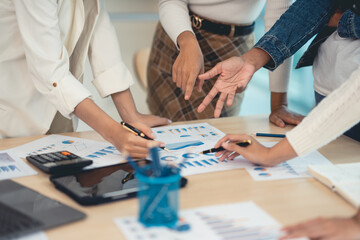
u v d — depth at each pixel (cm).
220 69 130
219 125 148
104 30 146
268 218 76
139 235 70
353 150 120
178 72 140
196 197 86
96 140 131
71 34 139
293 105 329
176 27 153
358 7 122
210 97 134
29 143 128
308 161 110
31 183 95
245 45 175
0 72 132
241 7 162
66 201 85
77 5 137
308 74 321
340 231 67
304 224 70
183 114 183
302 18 135
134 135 109
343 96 95
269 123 151
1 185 90
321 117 97
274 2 151
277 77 154
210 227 72
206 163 108
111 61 145
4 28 129
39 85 123
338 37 133
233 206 81
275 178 98
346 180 91
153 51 193
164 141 128
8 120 138
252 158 104
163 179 71
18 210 77
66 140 131
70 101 118
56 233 71
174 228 72
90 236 70
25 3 115
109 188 88
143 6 432
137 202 83
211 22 166
